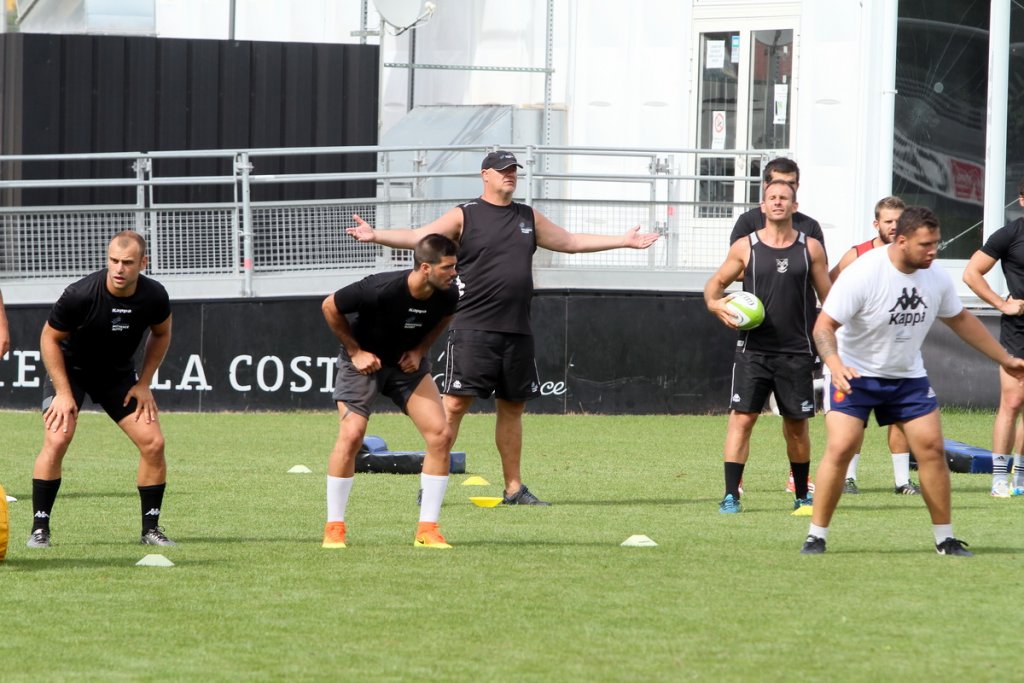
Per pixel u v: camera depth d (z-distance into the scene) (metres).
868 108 56.62
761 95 59.88
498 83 66.12
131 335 24.23
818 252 29.44
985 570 22.27
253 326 52.31
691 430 47.62
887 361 23.17
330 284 51.94
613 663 16.56
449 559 23.38
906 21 56.69
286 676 16.03
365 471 36.50
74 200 57.94
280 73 58.59
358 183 59.03
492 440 44.62
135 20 60.72
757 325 28.94
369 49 58.94
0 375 52.84
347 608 19.47
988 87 56.38
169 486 33.50
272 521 27.92
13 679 15.93
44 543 24.56
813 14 57.50
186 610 19.38
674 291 52.12
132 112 57.94
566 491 33.28
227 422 49.47
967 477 36.12
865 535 26.16
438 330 24.62
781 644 17.44
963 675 16.03
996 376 51.22
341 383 24.88
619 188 62.22
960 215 56.81
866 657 16.78
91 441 43.88
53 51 57.44
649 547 24.69
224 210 52.03
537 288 51.81
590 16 63.47
